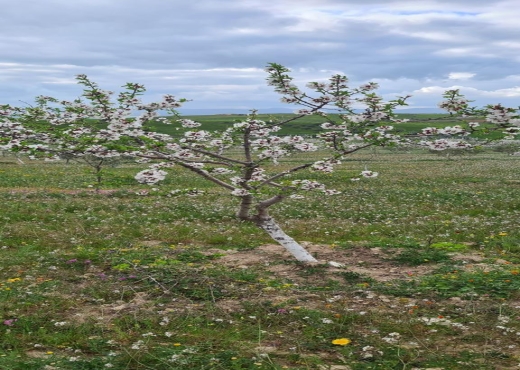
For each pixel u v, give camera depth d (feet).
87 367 23.40
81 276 40.42
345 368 23.72
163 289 36.50
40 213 73.82
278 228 47.11
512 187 120.06
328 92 41.22
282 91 41.37
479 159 236.63
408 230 65.51
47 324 29.55
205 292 35.81
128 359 24.25
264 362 23.99
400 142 41.91
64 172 155.43
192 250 50.72
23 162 198.59
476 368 23.48
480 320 30.30
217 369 23.27
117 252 47.85
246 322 30.63
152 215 74.23
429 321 29.81
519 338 27.48
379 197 98.89
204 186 124.67
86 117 45.98
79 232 60.49
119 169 165.27
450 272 42.14
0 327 28.76
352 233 64.69
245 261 47.14
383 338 27.25
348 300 34.47
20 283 37.86
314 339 27.78
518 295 35.04
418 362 24.21
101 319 30.60
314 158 231.50
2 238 56.39
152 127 45.29
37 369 22.82
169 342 27.30
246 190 44.01
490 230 63.87
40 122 45.85
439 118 39.91
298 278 41.11
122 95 43.04
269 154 44.52
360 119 40.83
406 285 37.91
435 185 125.18
